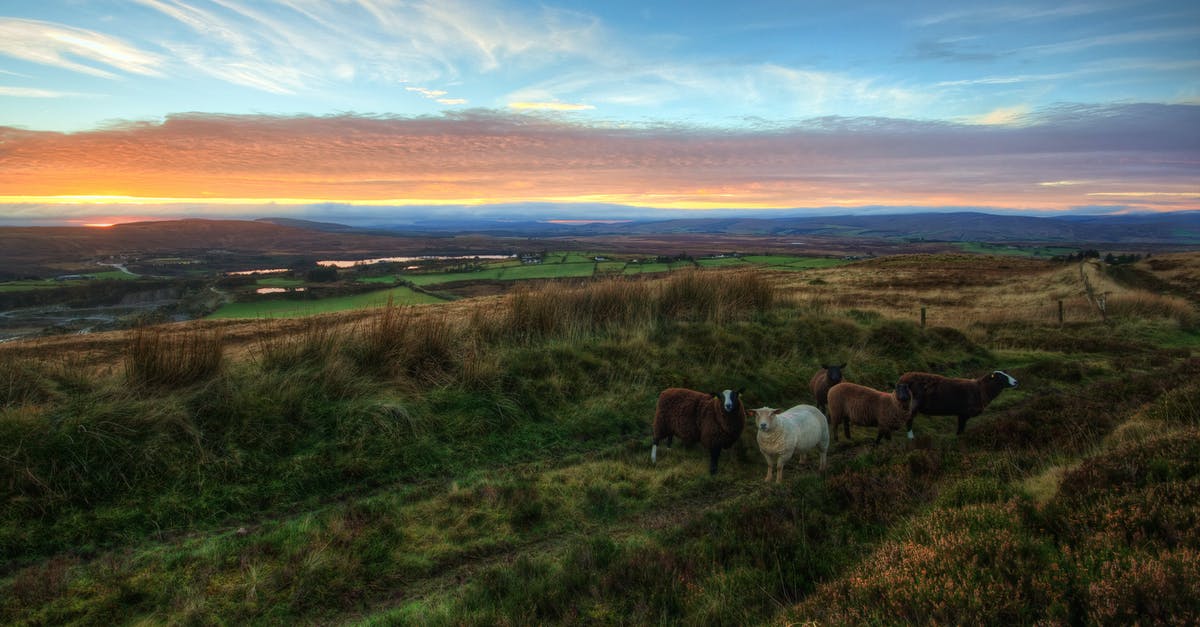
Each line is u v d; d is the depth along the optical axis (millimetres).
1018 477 6676
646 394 10555
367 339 10273
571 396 10094
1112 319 21797
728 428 7871
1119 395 10945
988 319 22219
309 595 5180
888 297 34500
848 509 6301
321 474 7203
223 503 6578
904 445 8922
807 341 13992
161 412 7258
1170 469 5211
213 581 5285
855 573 4547
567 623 4598
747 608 4551
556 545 6203
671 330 13414
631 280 15758
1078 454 7289
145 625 4762
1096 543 4203
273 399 8078
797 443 7699
